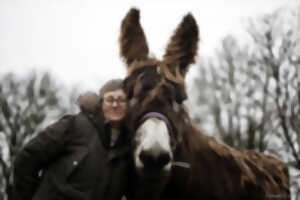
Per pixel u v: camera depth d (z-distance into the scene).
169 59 3.04
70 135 2.73
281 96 14.00
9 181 16.22
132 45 3.12
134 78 2.85
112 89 2.82
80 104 2.85
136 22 3.15
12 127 17.00
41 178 2.76
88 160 2.66
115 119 2.78
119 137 2.86
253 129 14.48
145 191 2.93
